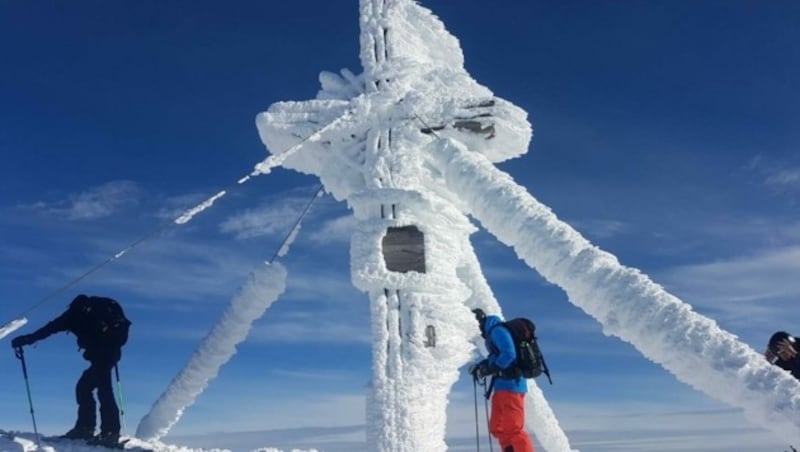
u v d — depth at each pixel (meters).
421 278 8.23
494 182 7.76
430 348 8.07
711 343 5.57
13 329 7.64
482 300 10.04
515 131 8.89
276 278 10.16
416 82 9.43
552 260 6.75
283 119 9.45
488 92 9.25
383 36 9.86
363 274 8.21
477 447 7.61
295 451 9.56
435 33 10.20
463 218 8.76
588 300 6.41
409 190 8.52
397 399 7.76
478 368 7.20
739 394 5.37
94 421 8.90
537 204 7.32
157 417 10.42
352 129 9.15
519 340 7.05
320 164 9.55
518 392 6.97
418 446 7.63
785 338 7.56
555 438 10.25
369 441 7.70
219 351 10.30
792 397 5.11
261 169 8.61
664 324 5.80
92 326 8.87
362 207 8.68
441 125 9.07
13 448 7.89
